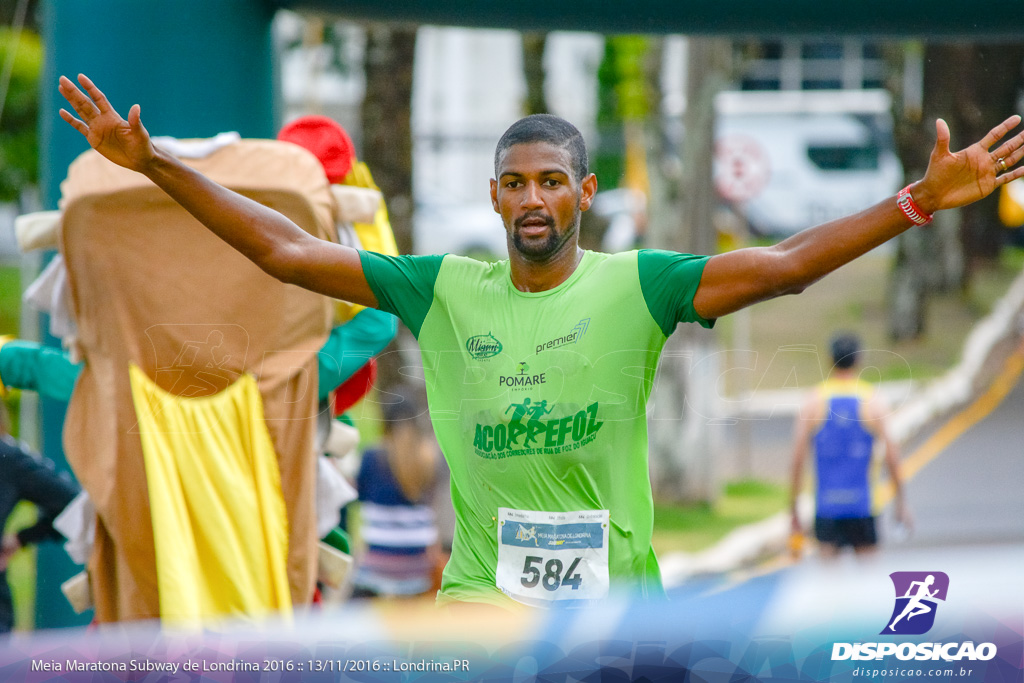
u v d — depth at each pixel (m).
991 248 68.44
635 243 57.06
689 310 8.33
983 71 52.47
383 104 27.39
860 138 71.19
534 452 8.60
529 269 8.58
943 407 40.34
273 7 13.52
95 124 8.30
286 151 11.12
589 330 8.46
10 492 11.64
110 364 10.83
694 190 29.30
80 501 11.20
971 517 23.95
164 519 10.39
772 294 8.09
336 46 48.66
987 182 7.55
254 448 10.75
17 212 34.62
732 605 7.38
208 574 10.58
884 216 7.72
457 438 9.02
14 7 33.16
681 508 27.86
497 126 78.06
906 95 53.66
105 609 10.93
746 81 72.56
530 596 8.73
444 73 78.38
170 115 12.91
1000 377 45.97
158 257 10.83
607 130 64.12
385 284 8.86
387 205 27.50
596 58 65.62
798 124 71.31
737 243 42.09
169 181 8.50
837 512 18.44
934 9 12.91
